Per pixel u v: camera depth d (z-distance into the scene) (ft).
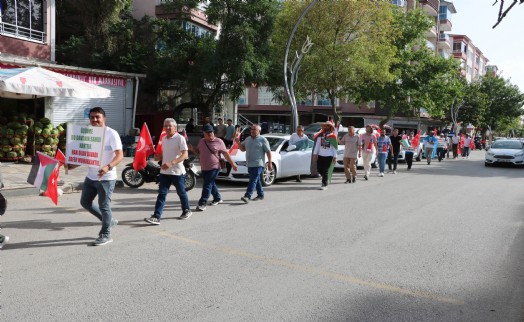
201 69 74.13
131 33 77.05
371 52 73.46
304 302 14.03
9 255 17.92
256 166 31.63
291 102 63.67
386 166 67.82
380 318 13.04
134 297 14.03
